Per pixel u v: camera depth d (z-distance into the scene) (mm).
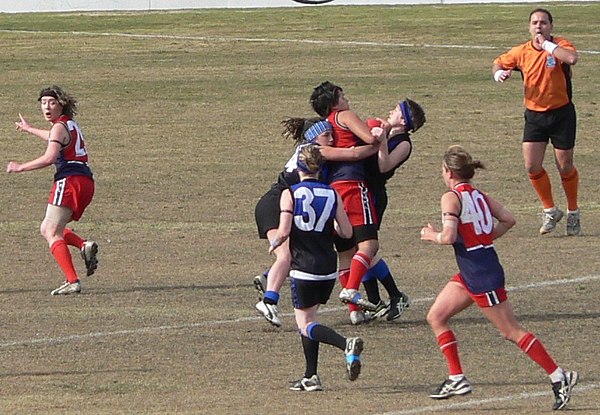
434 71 116938
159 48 135250
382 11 166125
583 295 45031
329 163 39781
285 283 47938
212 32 148250
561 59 54406
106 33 148750
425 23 151250
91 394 32500
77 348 38031
